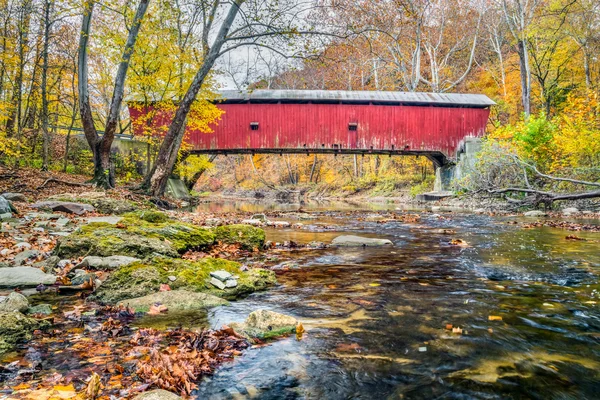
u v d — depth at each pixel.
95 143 11.58
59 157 18.05
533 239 6.61
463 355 1.96
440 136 22.25
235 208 19.20
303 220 11.46
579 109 12.78
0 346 2.00
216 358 1.92
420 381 1.68
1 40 12.15
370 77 36.44
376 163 38.41
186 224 5.88
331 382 1.68
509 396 1.55
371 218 12.10
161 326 2.42
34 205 7.89
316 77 36.34
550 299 3.01
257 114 22.17
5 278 3.36
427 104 22.20
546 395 1.56
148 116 16.05
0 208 6.52
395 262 4.67
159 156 12.19
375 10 22.30
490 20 29.58
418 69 27.22
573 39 22.31
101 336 2.23
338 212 15.53
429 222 10.35
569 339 2.18
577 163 12.95
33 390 1.57
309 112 22.17
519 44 22.34
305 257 5.05
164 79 15.34
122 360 1.89
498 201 15.90
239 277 3.54
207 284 3.35
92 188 11.27
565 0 18.00
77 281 3.42
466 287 3.42
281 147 22.17
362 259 4.89
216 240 5.67
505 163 15.29
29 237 5.13
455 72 34.34
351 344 2.12
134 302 2.85
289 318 2.46
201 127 18.62
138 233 4.82
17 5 11.96
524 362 1.88
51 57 14.70
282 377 1.73
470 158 20.47
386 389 1.62
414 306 2.85
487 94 32.66
